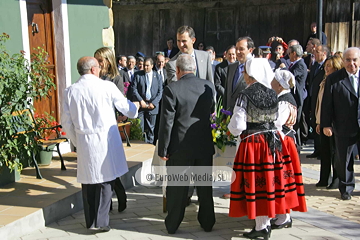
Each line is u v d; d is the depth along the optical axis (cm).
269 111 391
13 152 494
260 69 391
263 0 1289
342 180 538
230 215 407
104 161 416
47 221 444
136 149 699
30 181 528
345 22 1146
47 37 643
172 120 407
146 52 1428
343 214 480
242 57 524
